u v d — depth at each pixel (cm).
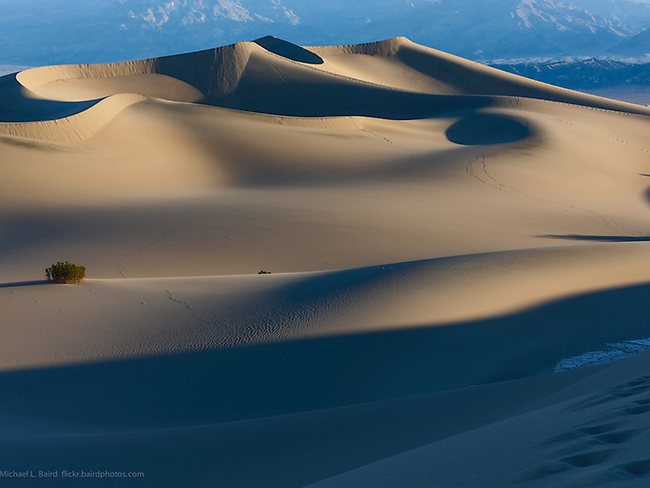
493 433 1068
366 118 12275
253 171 9100
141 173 8294
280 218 6216
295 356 2283
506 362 2364
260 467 1299
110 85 17425
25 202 6644
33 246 5384
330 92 17725
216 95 17888
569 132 12512
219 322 2542
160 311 2650
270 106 17438
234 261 5075
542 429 1043
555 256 3662
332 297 2830
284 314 2636
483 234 6212
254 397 2000
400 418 1582
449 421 1527
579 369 2031
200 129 10019
